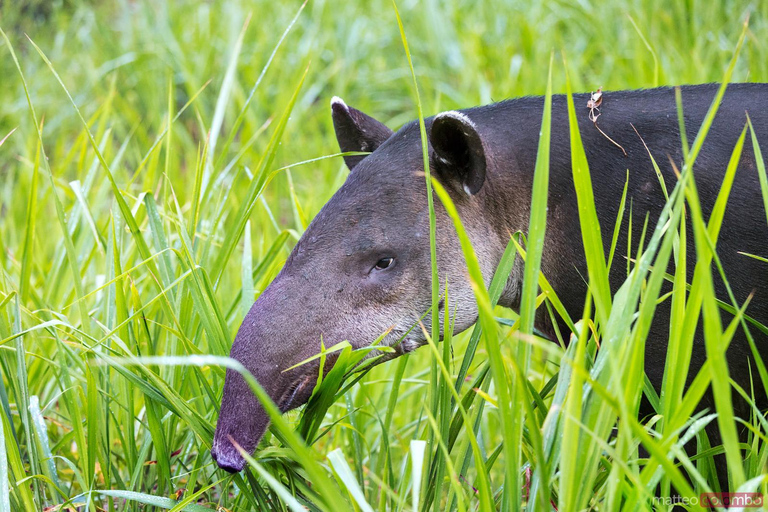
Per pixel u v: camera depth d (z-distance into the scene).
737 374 3.91
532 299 2.91
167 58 9.92
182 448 4.52
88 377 3.80
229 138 4.69
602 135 4.04
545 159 2.87
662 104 4.04
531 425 2.73
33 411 3.95
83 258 5.51
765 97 3.95
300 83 4.20
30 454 3.94
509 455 2.88
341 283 3.82
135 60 9.92
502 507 3.13
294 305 3.74
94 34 11.05
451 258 3.97
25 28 11.44
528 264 2.91
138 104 9.85
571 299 4.13
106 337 3.80
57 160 8.34
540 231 2.89
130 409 4.09
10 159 9.38
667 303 3.82
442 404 3.44
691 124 3.94
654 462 2.80
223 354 3.95
